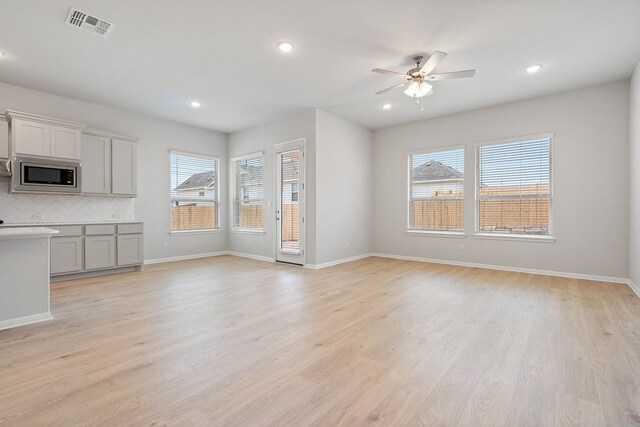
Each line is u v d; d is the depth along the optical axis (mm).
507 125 5074
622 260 4227
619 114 4215
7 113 3984
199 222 6574
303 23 2916
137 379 1864
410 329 2648
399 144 6352
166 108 5301
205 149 6621
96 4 2613
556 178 4668
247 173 6668
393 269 5242
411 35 3119
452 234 5668
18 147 4051
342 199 5891
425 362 2084
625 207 4191
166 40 3191
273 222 6020
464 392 1742
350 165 6098
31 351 2227
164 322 2803
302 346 2322
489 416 1538
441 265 5605
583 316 2947
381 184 6621
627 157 4168
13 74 3949
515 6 2666
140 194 5621
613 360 2096
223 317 2934
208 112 5516
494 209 5273
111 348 2281
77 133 4551
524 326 2711
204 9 2697
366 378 1886
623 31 3025
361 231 6395
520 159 5020
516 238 5000
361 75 4035
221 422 1488
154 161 5812
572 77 4086
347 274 4852
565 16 2797
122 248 4906
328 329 2646
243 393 1729
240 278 4574
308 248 5406
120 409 1581
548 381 1850
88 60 3600
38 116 4180
